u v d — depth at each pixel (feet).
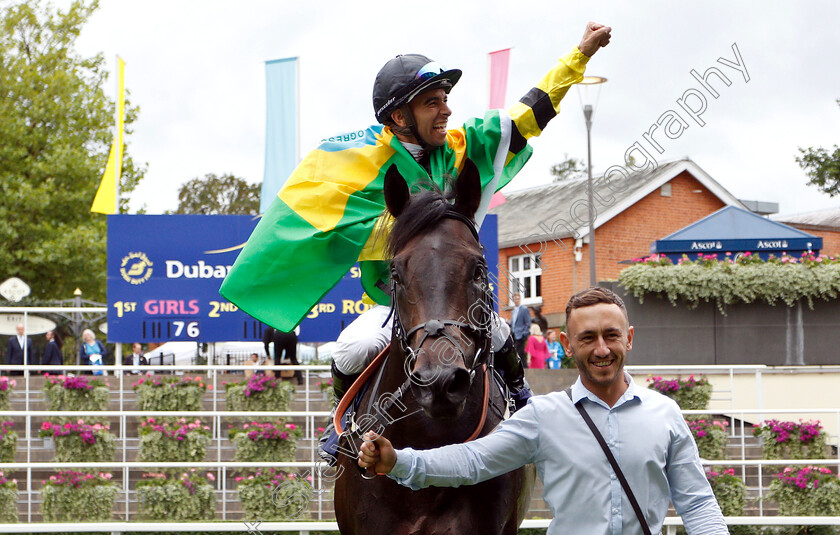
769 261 41.22
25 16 72.02
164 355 53.26
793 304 40.75
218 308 40.96
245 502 27.78
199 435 31.76
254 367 35.58
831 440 39.09
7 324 44.91
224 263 41.04
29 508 29.09
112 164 55.11
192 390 35.35
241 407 35.32
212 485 31.55
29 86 69.97
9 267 68.90
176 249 40.91
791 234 42.75
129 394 39.17
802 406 40.42
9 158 69.26
